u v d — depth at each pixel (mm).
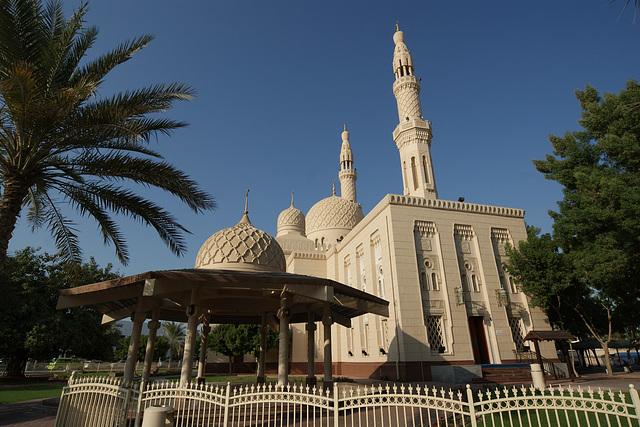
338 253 37469
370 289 28766
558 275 24328
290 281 12703
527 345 26312
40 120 10406
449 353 24203
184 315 20000
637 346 38469
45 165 11727
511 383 20219
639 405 6008
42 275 32312
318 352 36094
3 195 11000
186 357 12836
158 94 12055
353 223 46344
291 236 47219
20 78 9273
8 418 13438
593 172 19641
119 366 51625
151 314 15758
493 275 27516
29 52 10758
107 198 12812
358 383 21562
